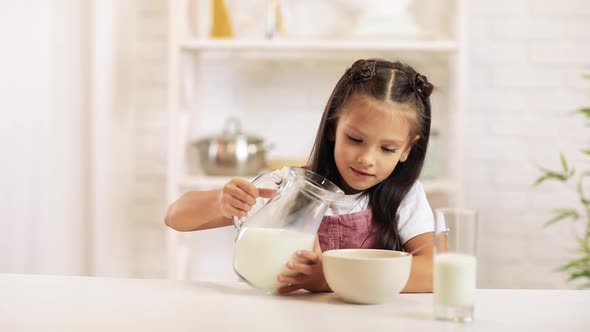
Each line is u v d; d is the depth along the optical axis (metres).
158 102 2.78
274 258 1.06
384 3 2.48
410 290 1.12
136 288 1.11
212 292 1.09
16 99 2.36
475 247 0.93
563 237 2.72
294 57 2.75
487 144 2.72
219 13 2.54
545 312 0.97
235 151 2.47
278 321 0.91
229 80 2.77
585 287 2.61
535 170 2.71
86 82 2.54
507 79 2.70
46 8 2.43
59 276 1.20
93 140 2.53
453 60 2.53
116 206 2.65
